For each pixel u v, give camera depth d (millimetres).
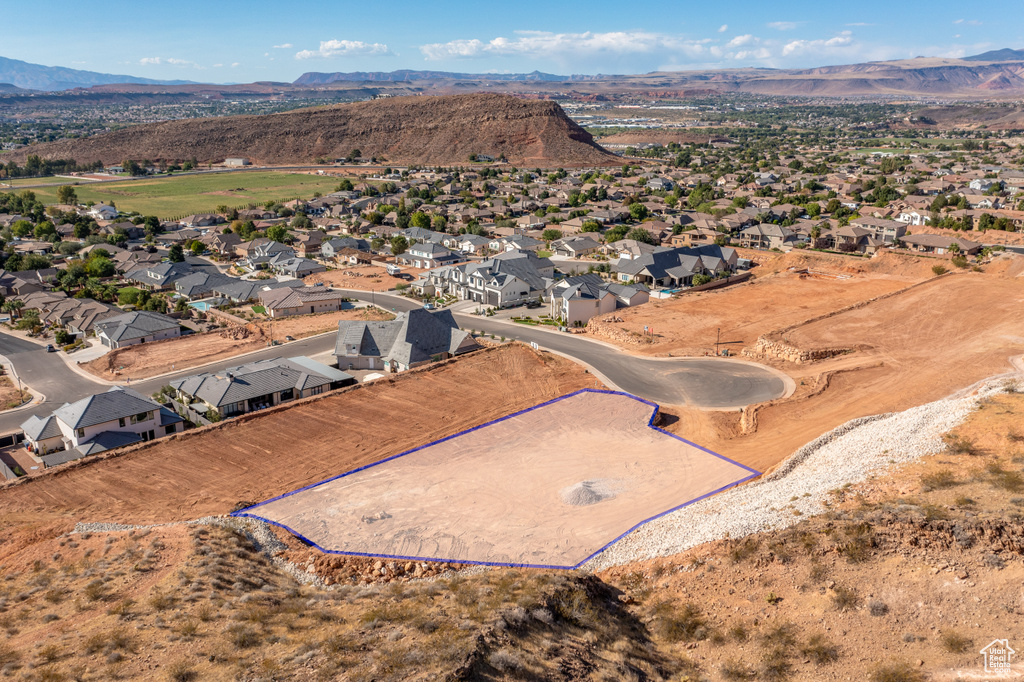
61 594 31500
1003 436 41688
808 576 30047
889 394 61844
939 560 28734
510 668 23609
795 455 49125
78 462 50938
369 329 81062
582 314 96938
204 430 56062
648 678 25531
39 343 96375
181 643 26406
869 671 24719
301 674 23531
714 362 75062
